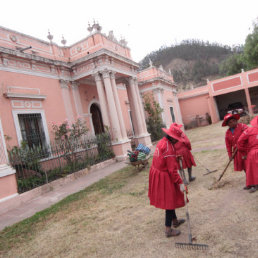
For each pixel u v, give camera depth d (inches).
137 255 113.1
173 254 107.4
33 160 296.7
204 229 123.7
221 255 99.1
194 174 238.8
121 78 530.9
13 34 357.7
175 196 119.0
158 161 122.0
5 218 215.8
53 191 289.6
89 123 485.4
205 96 1109.7
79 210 195.9
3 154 251.6
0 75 319.6
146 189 222.2
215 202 156.8
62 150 349.1
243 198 153.3
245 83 962.7
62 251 132.5
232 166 235.9
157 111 692.1
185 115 1165.1
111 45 480.7
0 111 310.7
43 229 169.3
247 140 150.3
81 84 482.9
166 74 925.2
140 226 144.5
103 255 119.6
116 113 436.8
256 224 117.7
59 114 411.5
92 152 417.7
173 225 133.3
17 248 147.0
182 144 209.0
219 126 839.7
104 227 153.5
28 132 354.6
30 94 352.2
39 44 405.1
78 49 458.6
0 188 237.6
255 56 1105.4
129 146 455.8
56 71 423.5
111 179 292.5
